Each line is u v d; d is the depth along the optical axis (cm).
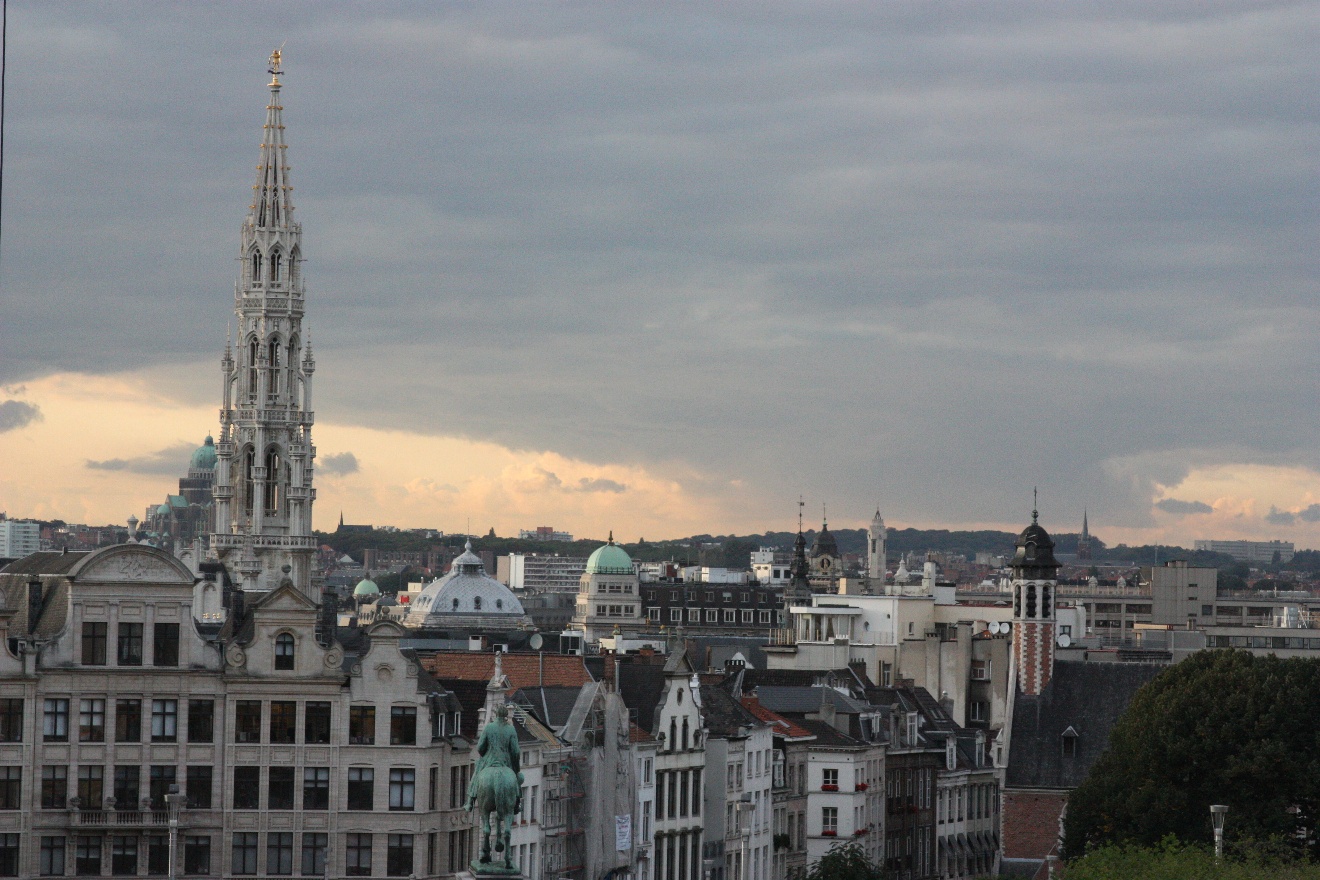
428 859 19088
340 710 18900
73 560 19300
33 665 18300
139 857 18538
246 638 18912
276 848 18812
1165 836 19650
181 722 18650
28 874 18262
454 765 19438
